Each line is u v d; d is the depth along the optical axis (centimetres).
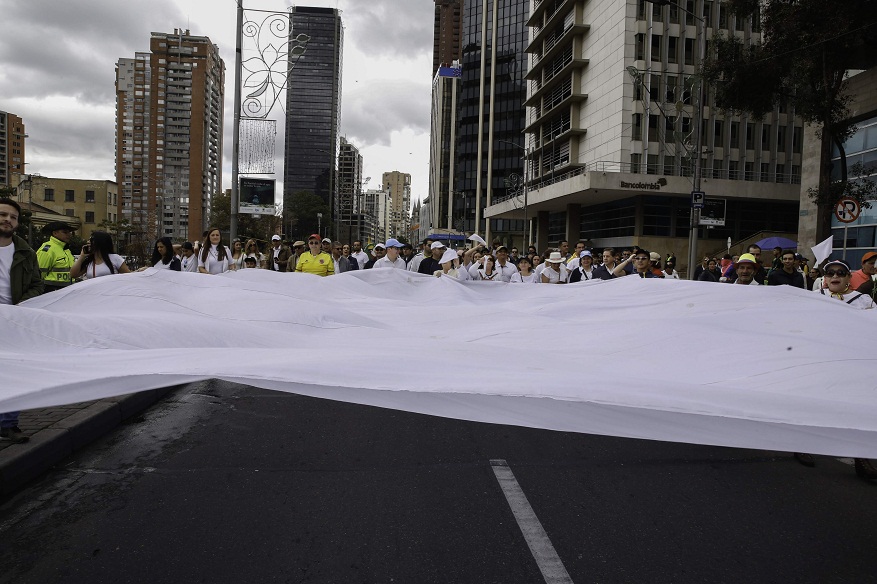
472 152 10044
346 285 568
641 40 4334
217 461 477
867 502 411
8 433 457
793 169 4597
